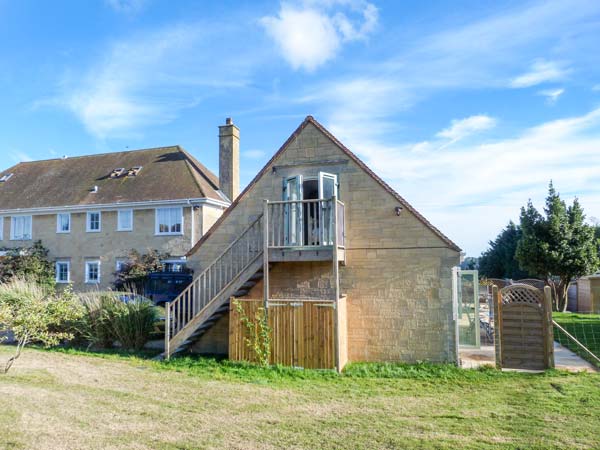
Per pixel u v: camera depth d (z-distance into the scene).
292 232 11.87
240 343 11.02
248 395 8.17
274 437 5.93
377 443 5.77
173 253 25.58
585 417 6.93
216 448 5.46
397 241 11.67
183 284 18.89
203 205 25.52
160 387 8.57
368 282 11.79
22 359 10.81
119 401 7.39
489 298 17.00
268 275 11.64
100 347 13.19
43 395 7.45
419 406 7.62
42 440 5.44
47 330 12.04
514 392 8.55
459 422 6.70
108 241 27.14
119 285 23.16
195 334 12.21
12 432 5.63
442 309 11.23
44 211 28.66
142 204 26.27
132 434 5.83
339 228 11.51
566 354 12.12
